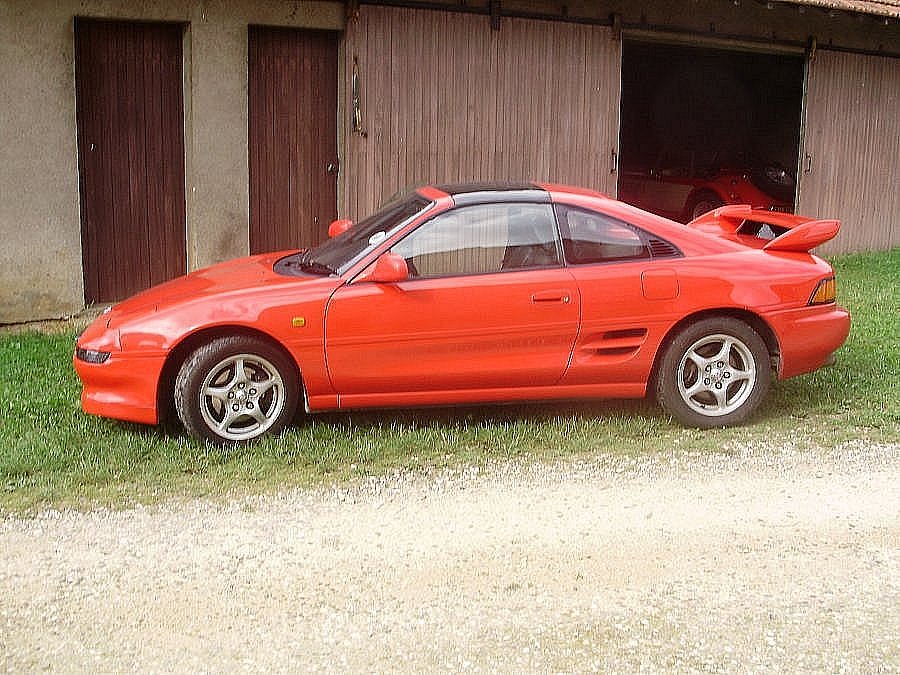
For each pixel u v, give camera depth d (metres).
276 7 10.05
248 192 10.32
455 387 6.23
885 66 15.11
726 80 17.88
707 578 4.55
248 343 5.96
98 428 6.27
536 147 11.93
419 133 11.09
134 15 9.37
